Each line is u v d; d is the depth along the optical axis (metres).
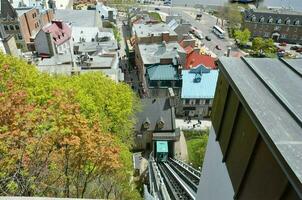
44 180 12.82
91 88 26.45
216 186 5.57
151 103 40.50
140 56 56.88
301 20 85.50
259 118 3.64
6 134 11.41
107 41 68.56
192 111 49.25
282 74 4.74
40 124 12.77
